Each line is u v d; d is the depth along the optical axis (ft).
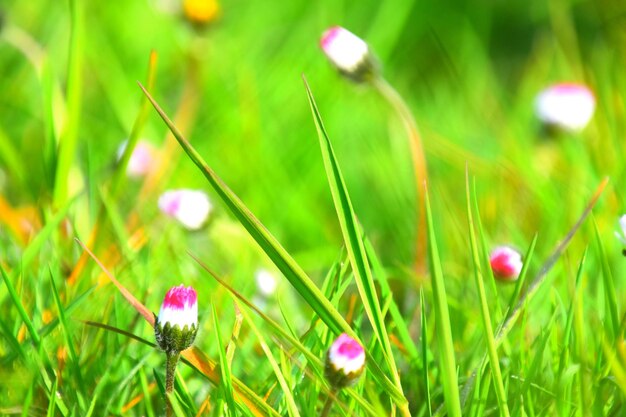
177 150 2.10
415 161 1.92
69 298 1.78
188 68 2.31
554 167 2.14
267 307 1.87
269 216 2.12
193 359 1.63
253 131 2.22
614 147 2.13
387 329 1.73
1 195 2.04
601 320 1.70
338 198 1.61
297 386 1.66
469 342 1.80
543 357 1.70
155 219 1.96
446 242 1.99
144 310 1.62
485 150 2.24
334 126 2.29
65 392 1.68
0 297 1.71
